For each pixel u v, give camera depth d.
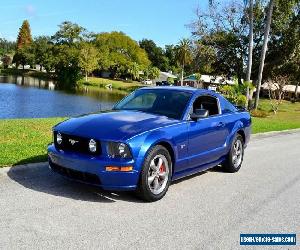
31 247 4.02
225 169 8.21
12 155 7.35
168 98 6.83
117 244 4.27
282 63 51.69
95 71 142.12
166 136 5.78
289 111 46.88
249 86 32.44
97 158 5.28
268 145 13.20
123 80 136.50
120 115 6.17
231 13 47.16
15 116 33.03
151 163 5.60
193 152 6.52
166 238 4.56
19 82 97.44
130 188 5.39
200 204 5.91
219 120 7.32
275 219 5.53
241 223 5.26
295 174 8.55
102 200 5.61
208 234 4.79
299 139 15.88
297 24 49.53
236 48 50.56
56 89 81.94
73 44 123.56
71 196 5.66
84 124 5.73
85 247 4.12
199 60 52.06
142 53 146.12
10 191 5.65
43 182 6.18
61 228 4.55
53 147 5.79
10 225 4.51
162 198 6.00
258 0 45.66
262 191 6.94
